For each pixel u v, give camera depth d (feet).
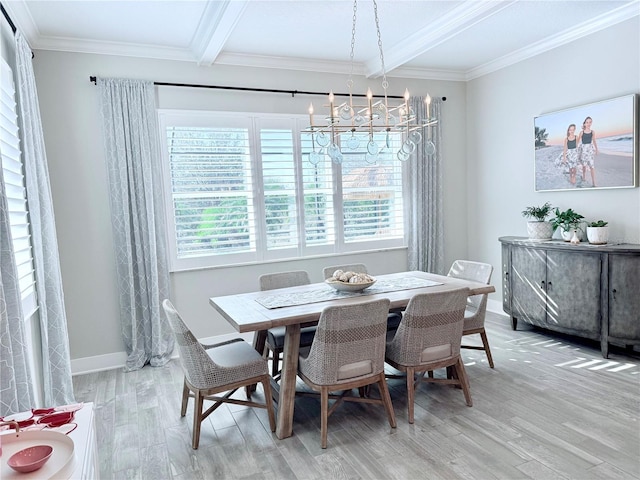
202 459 7.75
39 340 9.91
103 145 12.28
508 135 15.78
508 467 7.07
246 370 8.35
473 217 17.65
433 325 8.71
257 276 14.43
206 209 13.61
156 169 12.67
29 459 4.05
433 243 16.89
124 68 12.50
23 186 9.35
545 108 14.32
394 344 9.01
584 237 13.24
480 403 9.39
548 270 12.97
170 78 13.03
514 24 12.44
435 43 12.50
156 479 7.20
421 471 7.09
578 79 13.20
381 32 12.38
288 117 14.58
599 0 11.01
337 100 15.40
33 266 9.62
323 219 15.29
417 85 16.66
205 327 13.83
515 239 14.29
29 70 9.43
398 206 16.55
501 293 16.56
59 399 9.70
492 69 16.12
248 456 7.79
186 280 13.53
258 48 13.30
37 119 9.71
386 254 16.49
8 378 5.93
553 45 13.76
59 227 12.01
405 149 9.53
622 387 9.87
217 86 13.52
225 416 9.43
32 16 10.32
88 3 9.77
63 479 3.77
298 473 7.22
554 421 8.48
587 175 13.05
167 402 10.18
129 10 10.21
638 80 11.69
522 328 14.71
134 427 9.00
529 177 15.10
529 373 10.89
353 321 7.84
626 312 11.15
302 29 11.92
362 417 9.07
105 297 12.54
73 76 11.96
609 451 7.39
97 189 12.32
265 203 14.40
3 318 5.91
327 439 8.26
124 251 12.33
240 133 13.92
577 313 12.23
